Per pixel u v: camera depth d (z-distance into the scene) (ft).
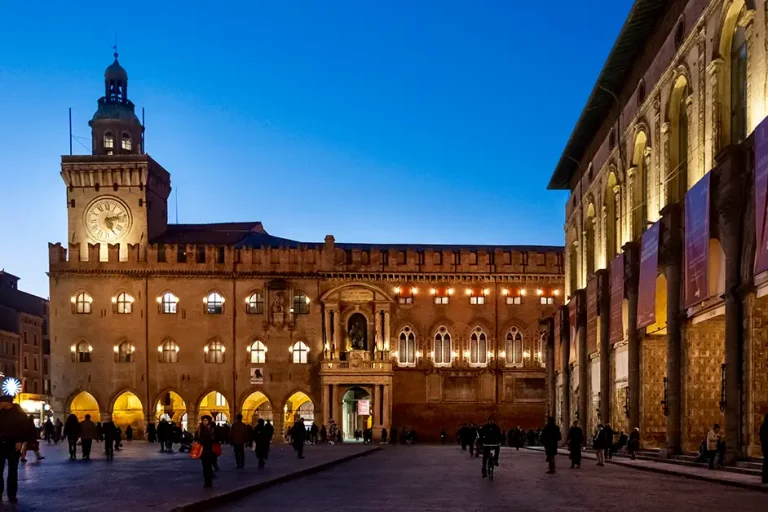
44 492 82.43
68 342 319.88
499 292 326.65
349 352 316.60
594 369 202.59
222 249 324.60
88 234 325.01
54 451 184.03
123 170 324.60
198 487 88.74
